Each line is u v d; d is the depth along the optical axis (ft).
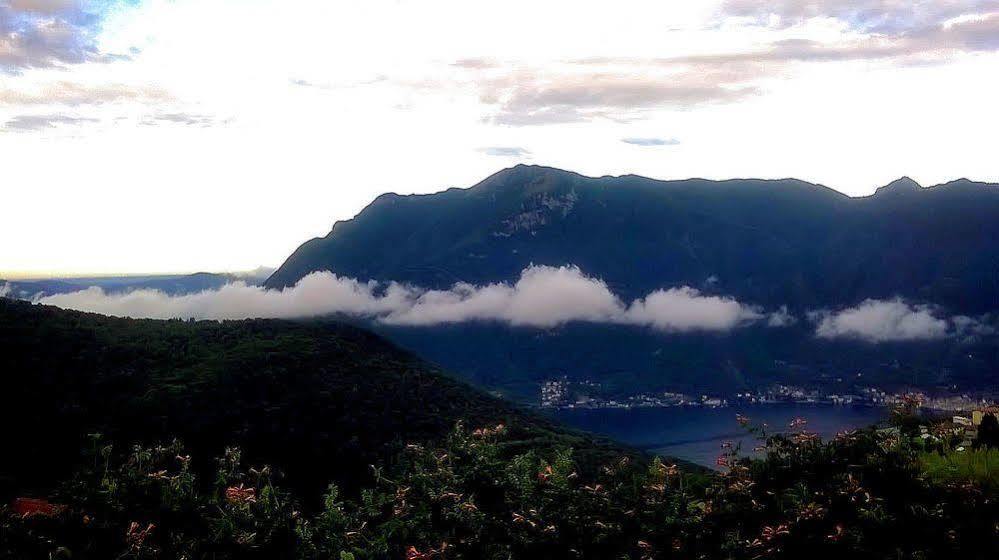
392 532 50.19
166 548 47.57
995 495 57.26
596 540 50.03
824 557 51.57
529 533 50.03
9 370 190.80
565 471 53.67
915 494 56.39
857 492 54.90
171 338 252.83
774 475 59.31
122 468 51.85
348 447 201.77
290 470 181.16
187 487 52.29
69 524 47.60
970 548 52.47
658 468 56.24
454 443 56.54
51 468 145.48
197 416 192.34
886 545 52.29
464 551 48.80
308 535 50.06
